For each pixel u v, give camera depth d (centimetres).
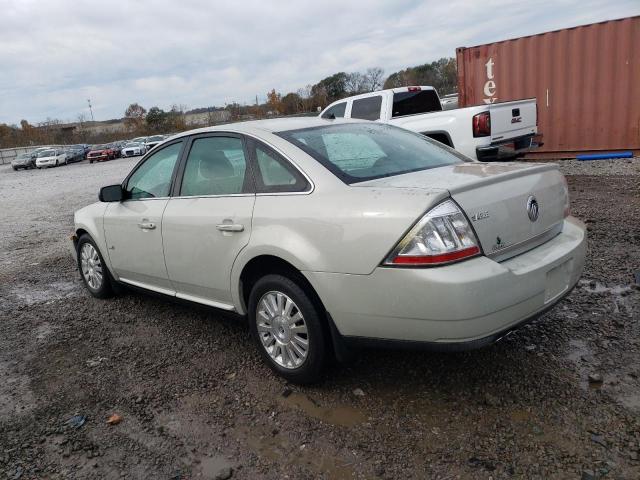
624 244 551
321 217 301
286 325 335
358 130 394
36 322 499
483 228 275
